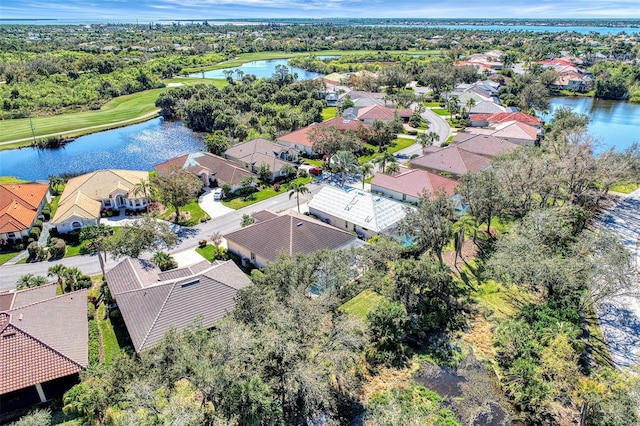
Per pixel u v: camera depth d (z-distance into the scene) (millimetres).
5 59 179500
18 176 90500
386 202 63094
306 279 36719
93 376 31859
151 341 37125
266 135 106938
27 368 33344
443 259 53781
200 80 190000
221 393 26828
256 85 160500
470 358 38750
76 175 90875
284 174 85188
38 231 61125
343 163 80250
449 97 154125
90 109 142750
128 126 129250
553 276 41062
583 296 42812
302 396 30594
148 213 68500
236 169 79375
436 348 39906
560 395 33312
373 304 45625
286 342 29375
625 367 36062
